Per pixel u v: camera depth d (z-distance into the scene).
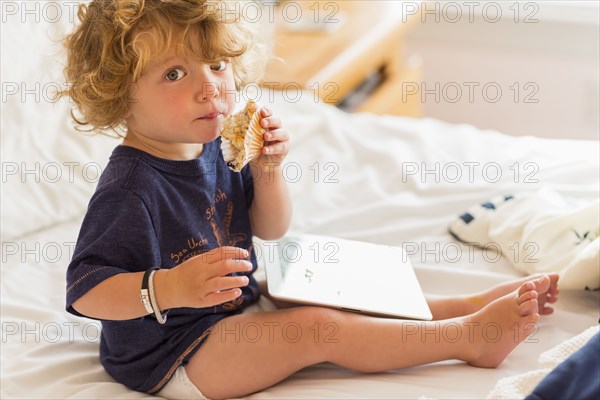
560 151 1.68
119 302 1.01
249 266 1.00
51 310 1.23
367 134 1.78
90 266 1.04
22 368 1.11
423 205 1.53
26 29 1.44
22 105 1.43
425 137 1.76
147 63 1.06
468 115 2.88
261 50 1.29
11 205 1.38
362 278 1.20
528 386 0.93
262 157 1.19
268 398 1.06
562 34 2.66
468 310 1.20
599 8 2.59
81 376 1.11
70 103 1.38
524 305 1.07
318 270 1.20
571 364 0.92
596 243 1.21
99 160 1.50
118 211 1.06
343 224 1.50
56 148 1.47
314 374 1.12
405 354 1.08
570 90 2.73
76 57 1.13
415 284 1.21
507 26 2.72
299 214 1.53
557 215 1.33
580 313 1.22
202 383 1.09
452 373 1.08
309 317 1.09
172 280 1.00
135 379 1.11
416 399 1.02
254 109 1.12
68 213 1.44
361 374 1.11
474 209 1.44
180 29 1.06
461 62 2.83
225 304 1.16
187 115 1.08
